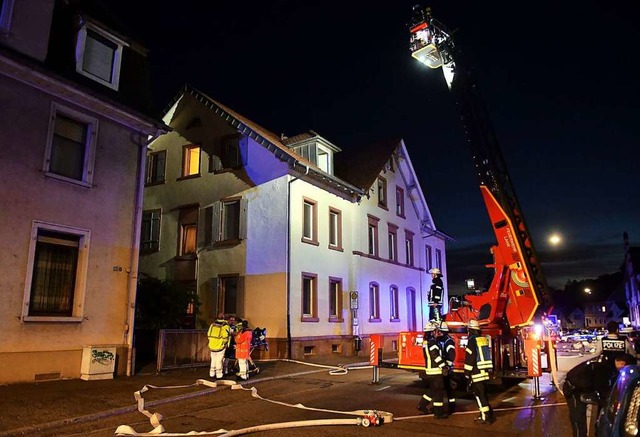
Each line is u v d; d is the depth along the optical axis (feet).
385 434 23.48
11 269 33.88
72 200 38.06
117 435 22.98
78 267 38.34
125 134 42.86
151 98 45.98
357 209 74.74
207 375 41.29
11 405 27.14
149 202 71.31
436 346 27.63
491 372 32.76
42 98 36.88
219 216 64.64
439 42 37.22
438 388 27.30
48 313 36.17
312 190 65.46
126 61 44.60
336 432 23.80
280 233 59.57
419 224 97.09
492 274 38.58
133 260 41.96
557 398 33.73
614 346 20.76
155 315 53.47
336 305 68.49
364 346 70.90
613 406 14.49
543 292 35.83
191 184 68.18
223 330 40.04
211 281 63.57
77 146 39.52
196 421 26.25
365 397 33.88
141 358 51.96
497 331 35.17
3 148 34.27
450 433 23.76
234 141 65.82
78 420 25.44
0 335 32.91
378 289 77.77
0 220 33.63
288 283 58.34
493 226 36.70
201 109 69.36
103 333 39.06
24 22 35.94
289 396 34.32
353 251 72.84
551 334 41.29
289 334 57.41
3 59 33.78
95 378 36.81
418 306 91.20
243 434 23.25
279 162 61.26
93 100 39.42
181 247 67.51
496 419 26.89
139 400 29.35
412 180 94.22
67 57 39.06
